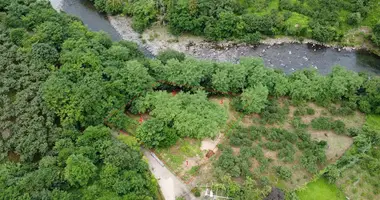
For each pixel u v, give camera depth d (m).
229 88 63.97
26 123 52.62
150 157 54.84
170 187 51.34
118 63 63.56
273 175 53.44
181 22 75.56
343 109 63.25
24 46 63.69
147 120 55.56
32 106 54.56
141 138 53.84
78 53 61.78
